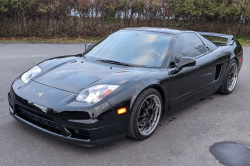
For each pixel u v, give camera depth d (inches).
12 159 96.3
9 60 266.7
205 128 133.1
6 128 118.6
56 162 96.3
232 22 552.4
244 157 106.9
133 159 101.2
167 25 527.5
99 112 96.8
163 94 121.8
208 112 154.9
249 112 158.1
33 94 106.1
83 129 96.2
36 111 101.5
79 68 123.8
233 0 544.4
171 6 526.3
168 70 125.6
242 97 186.1
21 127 120.3
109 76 112.5
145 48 137.3
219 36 201.5
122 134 105.8
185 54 143.3
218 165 100.3
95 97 99.6
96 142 99.3
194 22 542.9
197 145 115.0
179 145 114.0
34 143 108.0
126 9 500.1
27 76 121.6
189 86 140.4
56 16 466.0
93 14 485.4
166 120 140.6
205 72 152.0
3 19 431.2
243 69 277.1
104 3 476.1
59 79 113.1
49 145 107.3
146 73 117.3
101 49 146.9
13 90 114.0
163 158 103.0
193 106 163.9
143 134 115.0
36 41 424.8
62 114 96.7
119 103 101.0
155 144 113.7
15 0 416.8
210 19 552.1
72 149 105.5
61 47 377.4
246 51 417.7
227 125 138.2
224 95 189.5
